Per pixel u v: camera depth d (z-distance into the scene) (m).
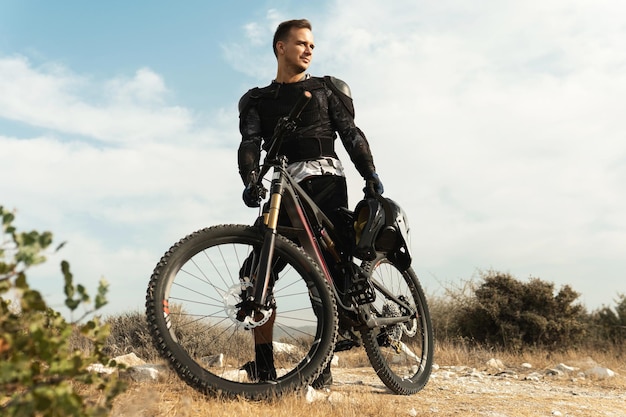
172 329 2.99
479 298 10.05
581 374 6.28
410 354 5.11
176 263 3.05
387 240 3.80
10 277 1.30
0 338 1.31
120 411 2.33
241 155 3.73
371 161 3.87
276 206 3.39
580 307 10.01
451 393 4.35
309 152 3.79
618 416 3.89
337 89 3.92
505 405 3.90
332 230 3.78
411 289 4.50
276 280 3.56
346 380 4.64
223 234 3.23
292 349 4.95
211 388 2.95
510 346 9.18
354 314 3.63
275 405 2.97
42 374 1.37
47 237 1.32
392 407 3.35
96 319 1.52
